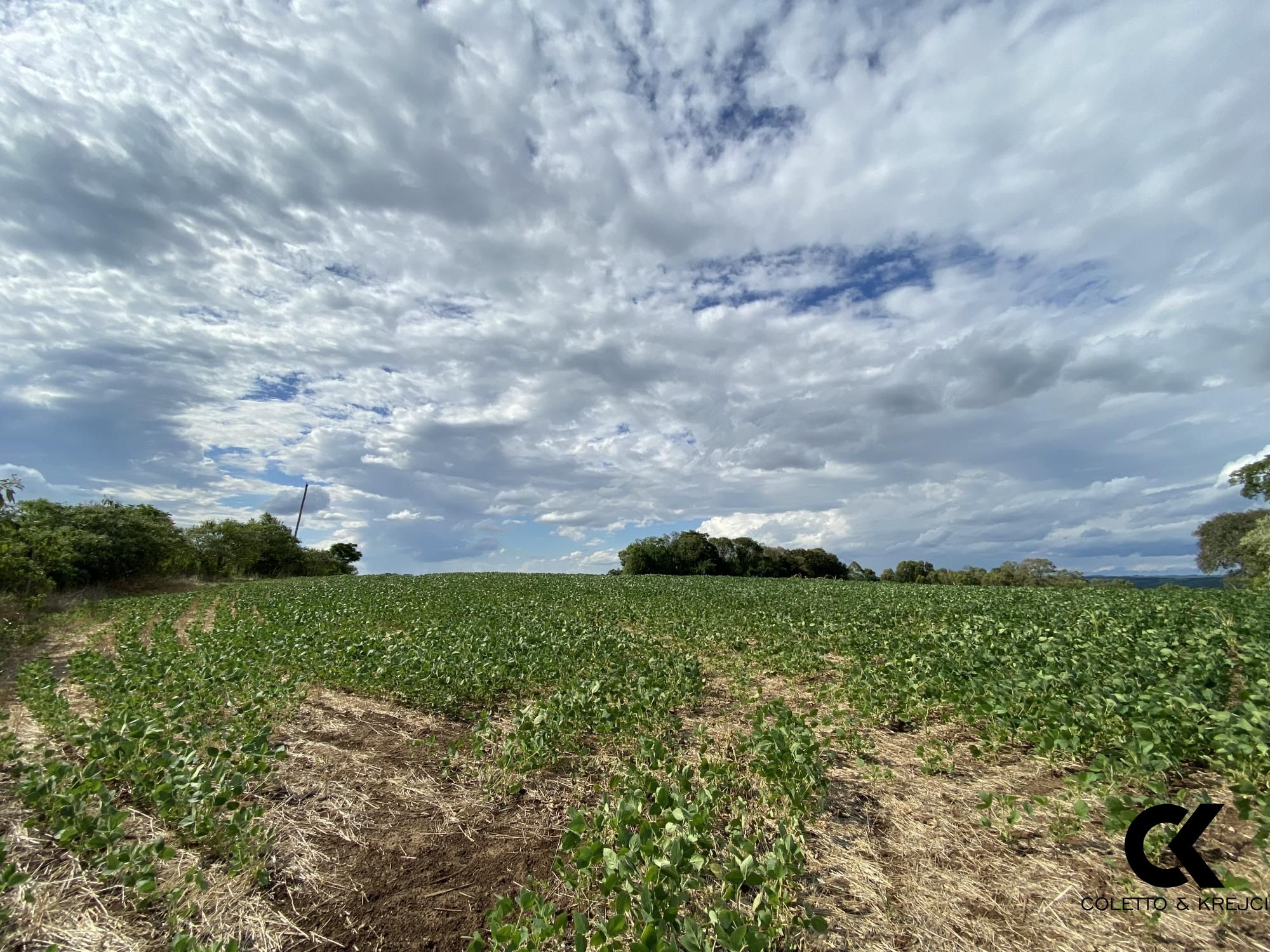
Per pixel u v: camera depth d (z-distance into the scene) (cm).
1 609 1725
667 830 404
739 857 409
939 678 800
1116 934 367
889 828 500
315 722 798
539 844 490
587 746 694
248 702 764
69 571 2456
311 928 388
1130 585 3022
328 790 586
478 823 526
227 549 4469
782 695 920
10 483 1864
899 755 659
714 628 1479
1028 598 2009
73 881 419
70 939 368
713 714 828
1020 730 628
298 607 1886
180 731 611
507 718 823
